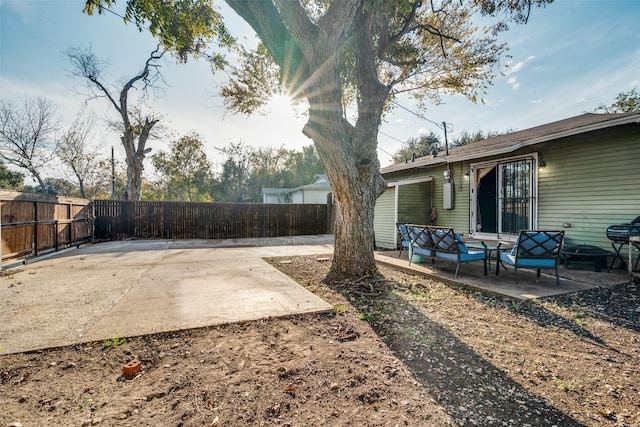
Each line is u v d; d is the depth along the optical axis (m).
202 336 2.69
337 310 3.46
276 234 14.62
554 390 1.96
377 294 4.20
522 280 4.73
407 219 9.12
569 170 5.95
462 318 3.29
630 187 5.07
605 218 5.40
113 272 5.58
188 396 1.84
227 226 13.65
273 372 2.12
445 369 2.21
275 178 36.34
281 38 4.50
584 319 3.21
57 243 8.34
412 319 3.25
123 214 12.22
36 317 3.11
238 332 2.79
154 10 4.46
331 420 1.66
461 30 7.30
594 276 4.91
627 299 3.79
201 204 13.25
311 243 11.26
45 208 7.76
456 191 8.55
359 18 5.07
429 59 7.71
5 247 6.08
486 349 2.54
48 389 1.89
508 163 7.22
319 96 4.50
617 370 2.21
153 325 2.88
